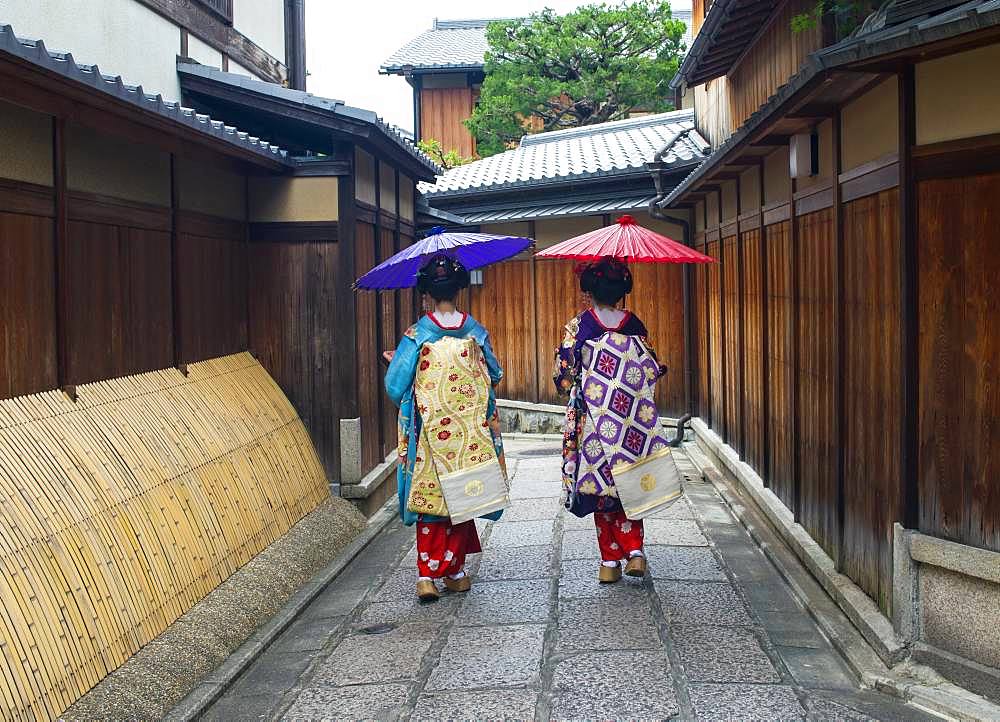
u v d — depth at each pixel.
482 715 4.20
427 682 4.64
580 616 5.52
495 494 6.00
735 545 7.23
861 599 5.13
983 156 4.07
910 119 4.36
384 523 8.43
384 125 8.18
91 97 4.73
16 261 4.80
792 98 5.04
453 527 6.05
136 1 7.27
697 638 5.10
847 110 5.48
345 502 8.34
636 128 18.59
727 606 5.66
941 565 4.27
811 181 6.45
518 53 25.36
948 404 4.28
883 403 4.85
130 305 6.18
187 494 5.82
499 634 5.28
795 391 6.92
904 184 4.37
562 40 24.23
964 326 4.19
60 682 3.99
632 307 13.88
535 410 15.36
